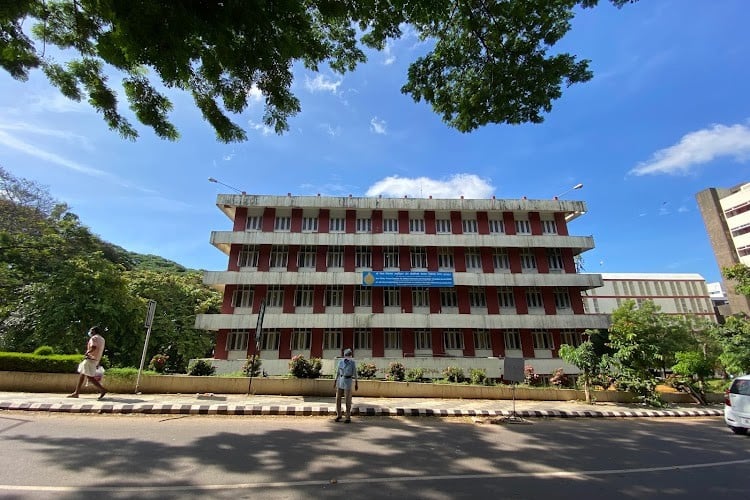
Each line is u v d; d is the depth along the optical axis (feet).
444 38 27.71
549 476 18.16
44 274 68.80
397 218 92.58
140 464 17.28
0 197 74.23
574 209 92.94
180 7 15.94
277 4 17.69
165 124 26.05
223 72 22.44
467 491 15.55
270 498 13.99
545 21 24.30
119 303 70.08
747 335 58.65
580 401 49.67
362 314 81.87
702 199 157.38
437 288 87.81
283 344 80.28
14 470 15.80
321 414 33.17
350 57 28.63
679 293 166.40
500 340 84.89
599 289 161.07
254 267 85.97
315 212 91.50
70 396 33.63
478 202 91.50
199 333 99.09
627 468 20.30
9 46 24.18
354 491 15.05
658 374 58.75
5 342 63.16
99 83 26.40
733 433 34.17
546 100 26.94
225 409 31.68
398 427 29.35
